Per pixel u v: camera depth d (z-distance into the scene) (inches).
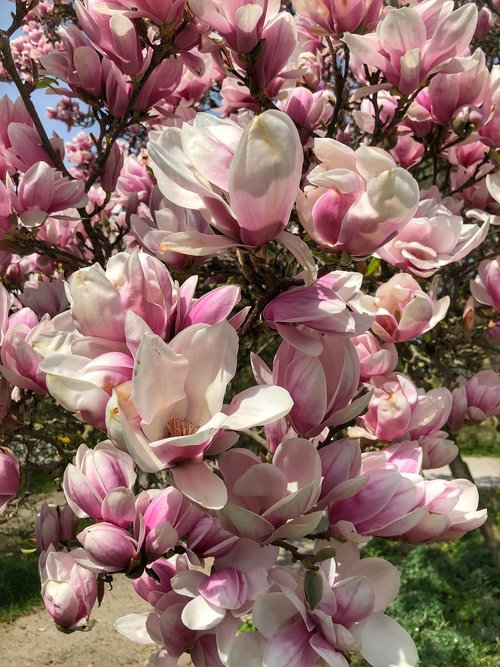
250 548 18.1
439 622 99.1
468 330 43.1
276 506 15.5
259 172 14.1
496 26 59.8
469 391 35.8
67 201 30.9
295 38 26.5
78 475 18.1
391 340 25.5
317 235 17.1
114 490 17.6
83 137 77.4
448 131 36.8
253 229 15.3
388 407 24.8
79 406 14.8
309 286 17.0
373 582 18.4
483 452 250.1
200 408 14.9
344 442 17.7
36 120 32.3
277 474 16.2
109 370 14.8
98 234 41.2
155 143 14.7
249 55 25.5
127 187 43.0
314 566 17.3
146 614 22.6
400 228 16.4
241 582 17.3
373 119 39.1
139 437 13.9
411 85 28.0
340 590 16.7
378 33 27.4
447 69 28.4
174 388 14.3
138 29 29.2
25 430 32.3
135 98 31.7
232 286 16.2
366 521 17.9
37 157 32.3
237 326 16.6
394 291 24.9
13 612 107.4
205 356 14.7
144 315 15.3
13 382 25.2
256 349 56.9
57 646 100.0
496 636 93.9
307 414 17.4
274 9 26.1
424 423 25.5
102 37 29.5
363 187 16.3
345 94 44.8
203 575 17.7
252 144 13.8
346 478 17.5
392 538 20.0
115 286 16.0
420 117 35.4
